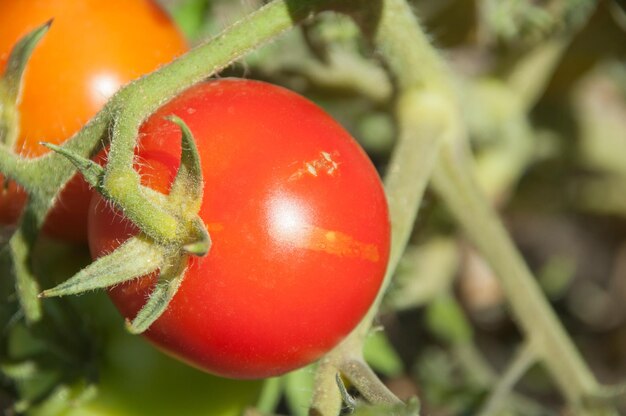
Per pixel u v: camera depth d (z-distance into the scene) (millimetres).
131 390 329
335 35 384
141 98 294
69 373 329
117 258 284
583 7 406
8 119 313
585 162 490
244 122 297
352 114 440
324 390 307
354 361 310
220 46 300
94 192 303
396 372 393
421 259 427
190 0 396
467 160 370
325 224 293
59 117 320
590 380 369
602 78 521
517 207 513
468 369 417
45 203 303
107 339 330
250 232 289
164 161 292
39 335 320
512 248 369
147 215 282
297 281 291
